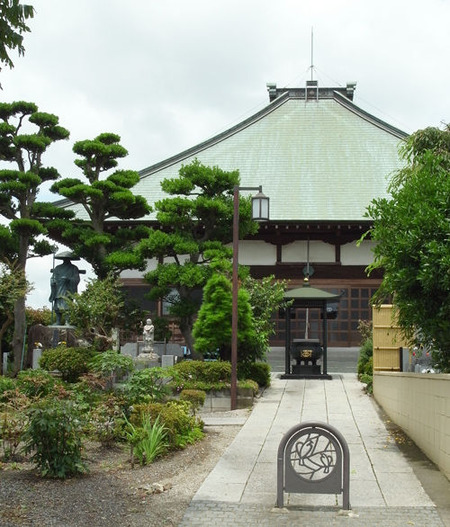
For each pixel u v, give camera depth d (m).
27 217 23.30
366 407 15.05
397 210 11.08
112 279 22.19
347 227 29.19
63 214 24.36
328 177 32.72
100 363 13.41
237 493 8.25
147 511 7.54
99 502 7.80
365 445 11.08
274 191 31.80
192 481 8.88
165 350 23.41
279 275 29.80
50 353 17.94
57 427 8.82
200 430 12.23
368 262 29.67
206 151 35.47
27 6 9.23
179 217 22.55
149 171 34.59
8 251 23.38
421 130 14.40
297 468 9.29
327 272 29.70
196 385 16.02
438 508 7.66
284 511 7.53
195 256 23.11
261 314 20.20
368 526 7.04
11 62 9.66
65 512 7.37
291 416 14.01
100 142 24.17
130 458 10.08
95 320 19.89
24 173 22.45
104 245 24.14
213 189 23.06
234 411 15.26
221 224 23.41
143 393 12.24
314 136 35.91
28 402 9.96
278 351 28.03
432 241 9.81
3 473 8.99
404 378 12.27
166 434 10.51
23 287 21.47
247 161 34.34
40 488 8.27
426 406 10.35
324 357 20.16
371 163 33.81
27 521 7.00
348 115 37.34
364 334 22.75
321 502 7.88
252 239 30.08
